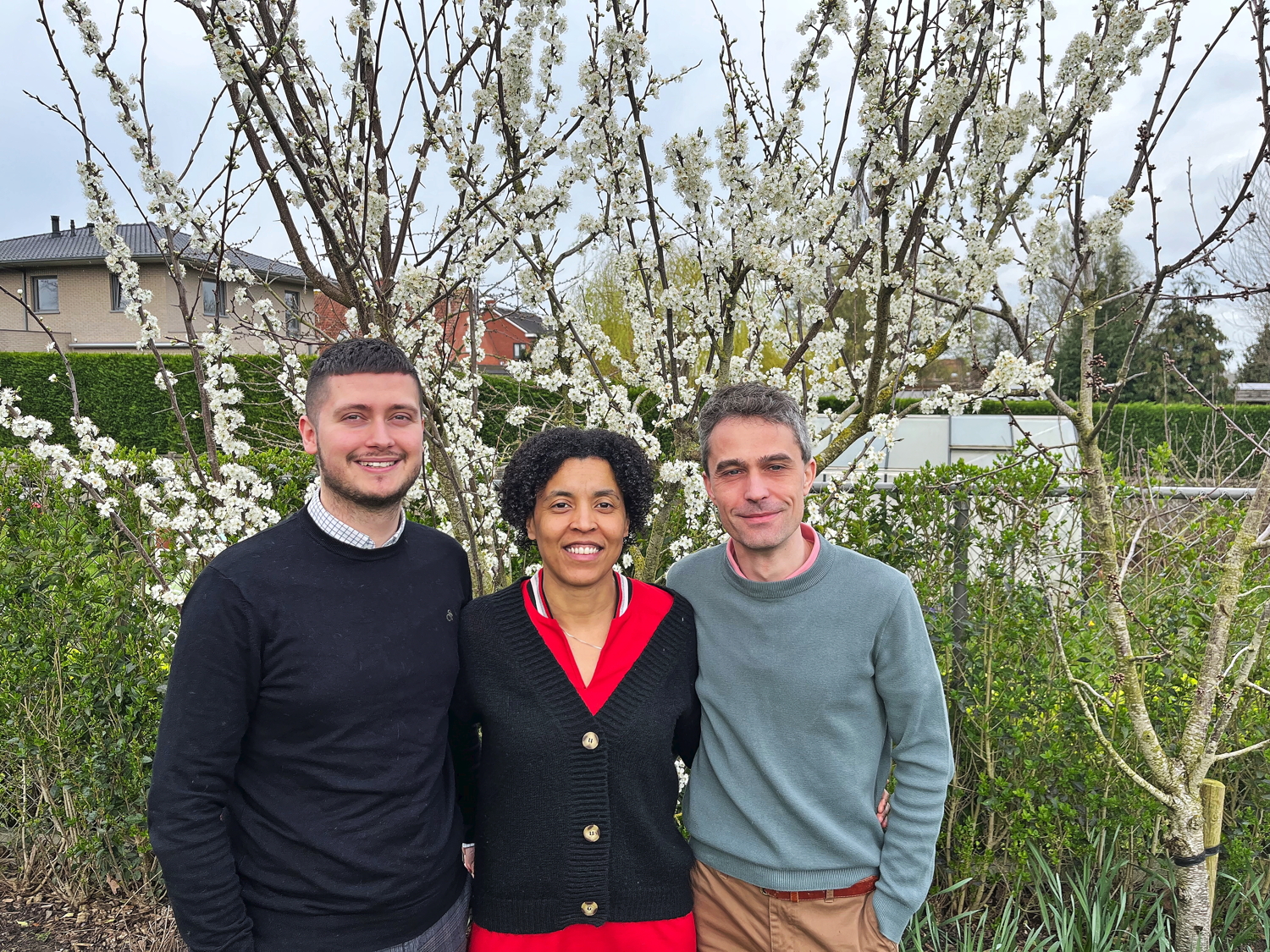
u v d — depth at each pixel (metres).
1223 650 2.07
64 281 18.58
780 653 1.57
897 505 2.61
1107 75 2.19
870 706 1.57
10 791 2.89
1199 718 2.09
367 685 1.39
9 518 3.05
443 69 2.47
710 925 1.65
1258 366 13.30
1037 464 2.73
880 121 2.29
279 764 1.38
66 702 2.63
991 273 2.27
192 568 2.70
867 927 1.55
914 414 3.69
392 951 1.39
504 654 1.57
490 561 2.84
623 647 1.62
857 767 1.57
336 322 2.96
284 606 1.38
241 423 2.69
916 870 1.53
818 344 2.94
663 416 2.84
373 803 1.39
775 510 1.55
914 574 2.56
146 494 2.52
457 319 2.96
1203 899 2.10
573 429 1.66
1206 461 4.80
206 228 2.41
